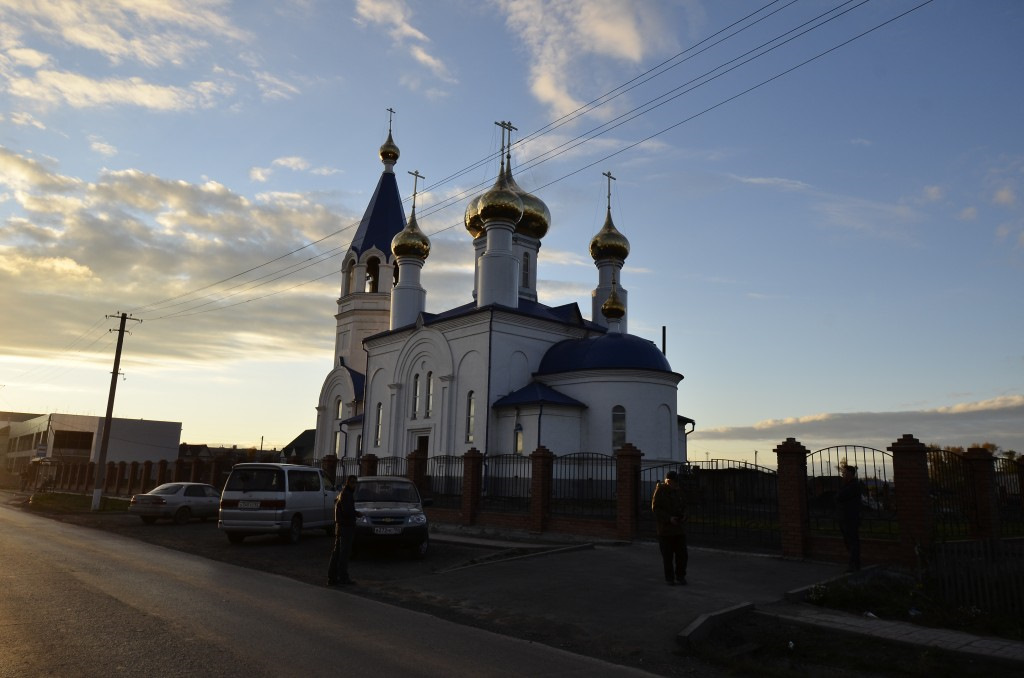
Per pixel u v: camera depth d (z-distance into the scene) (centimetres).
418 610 1043
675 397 3100
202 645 750
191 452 8112
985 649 830
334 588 1227
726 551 1563
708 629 920
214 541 1970
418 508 1639
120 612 910
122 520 2734
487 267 3409
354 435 4031
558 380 3175
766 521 1725
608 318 3641
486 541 1831
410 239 3997
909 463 1318
